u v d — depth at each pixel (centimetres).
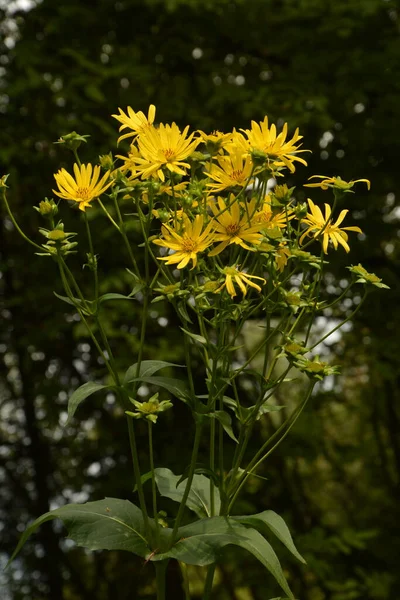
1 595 630
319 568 505
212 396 157
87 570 695
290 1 546
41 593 636
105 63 545
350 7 521
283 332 160
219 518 158
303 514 629
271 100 502
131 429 159
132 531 160
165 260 159
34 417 621
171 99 525
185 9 535
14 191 556
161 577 159
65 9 526
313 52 550
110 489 496
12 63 554
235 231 156
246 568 575
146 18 552
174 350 474
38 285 518
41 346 546
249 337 595
